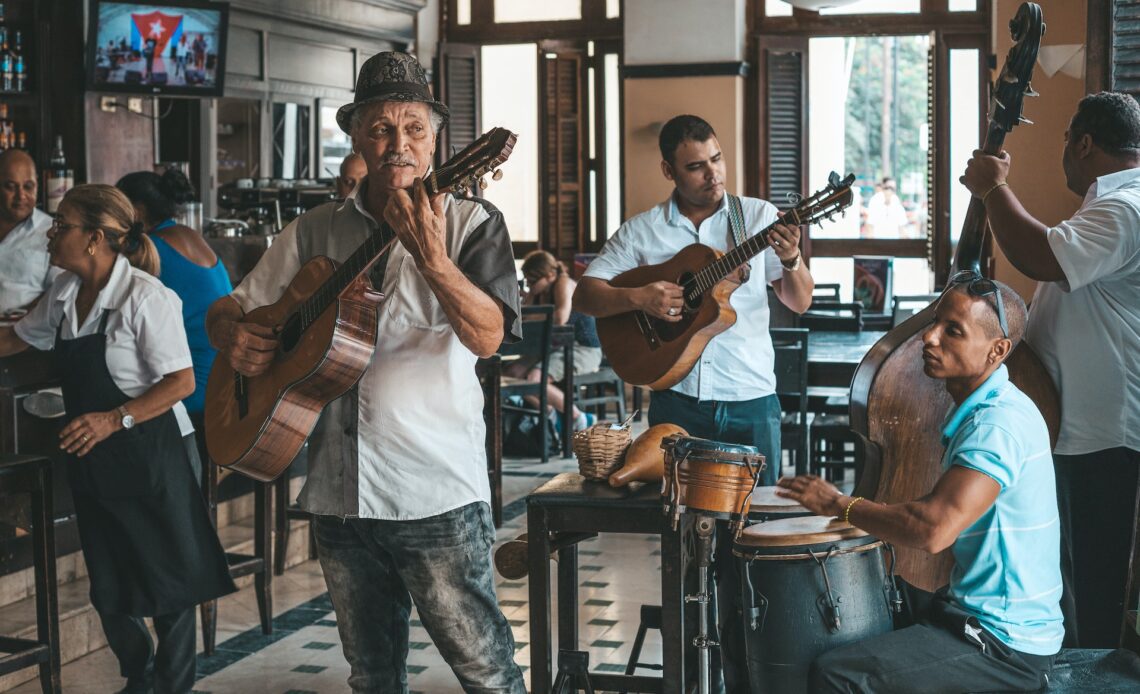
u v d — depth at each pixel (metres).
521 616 4.66
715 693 3.33
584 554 5.55
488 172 2.34
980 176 3.17
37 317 3.66
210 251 4.71
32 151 8.02
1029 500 2.55
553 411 8.13
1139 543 2.82
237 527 5.42
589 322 8.35
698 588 2.99
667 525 2.85
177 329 3.53
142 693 3.75
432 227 2.29
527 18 11.28
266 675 4.02
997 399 2.57
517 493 6.73
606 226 11.27
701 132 3.73
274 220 6.99
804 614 2.63
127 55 8.04
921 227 10.95
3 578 4.26
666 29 10.55
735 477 2.70
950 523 2.46
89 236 3.47
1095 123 3.20
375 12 10.26
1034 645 2.56
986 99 10.29
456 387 2.64
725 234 3.79
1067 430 3.29
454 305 2.37
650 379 3.70
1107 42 3.83
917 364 3.22
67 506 4.55
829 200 3.39
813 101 11.05
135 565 3.51
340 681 3.96
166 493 3.50
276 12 9.12
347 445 2.65
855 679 2.55
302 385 2.63
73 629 4.21
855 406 3.30
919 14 10.38
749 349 3.73
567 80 11.19
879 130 11.05
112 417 3.44
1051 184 4.27
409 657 4.17
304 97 9.63
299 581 5.13
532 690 2.97
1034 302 3.40
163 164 8.66
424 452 2.61
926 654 2.56
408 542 2.62
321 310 2.63
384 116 2.53
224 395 2.84
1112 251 3.02
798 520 2.83
